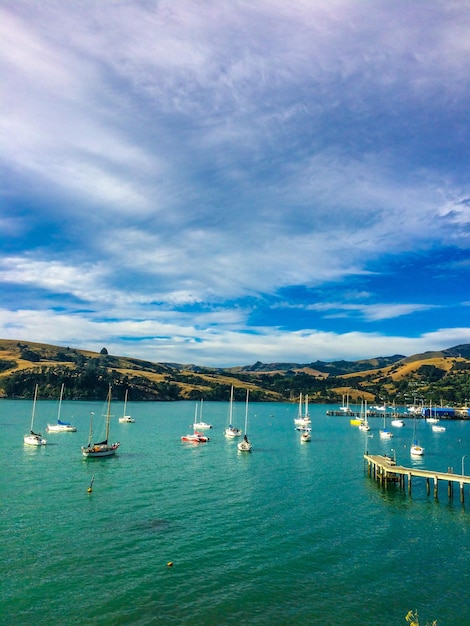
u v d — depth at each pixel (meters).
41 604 33.78
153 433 147.12
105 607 33.59
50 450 103.69
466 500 64.81
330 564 42.16
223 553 43.72
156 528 49.81
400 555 44.62
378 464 76.25
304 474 82.81
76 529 48.78
